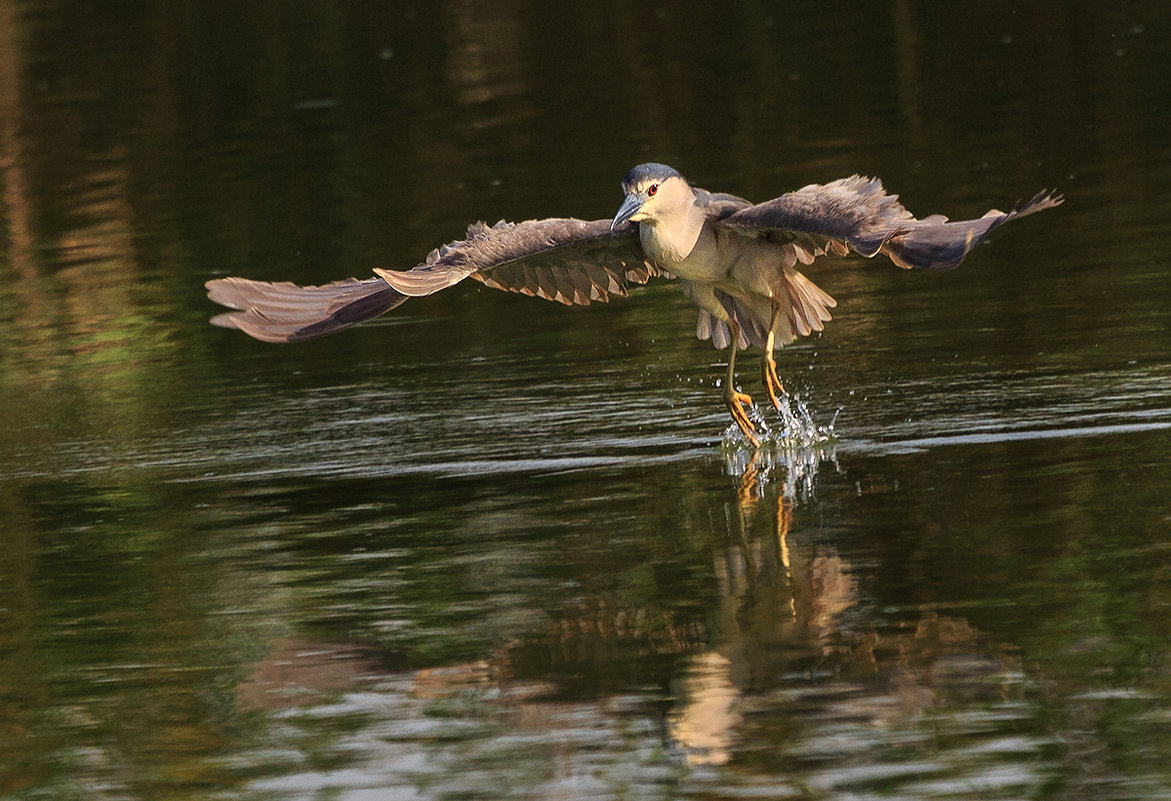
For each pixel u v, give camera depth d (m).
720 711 8.04
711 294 12.44
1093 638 8.51
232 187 24.08
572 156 23.97
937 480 11.44
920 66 27.23
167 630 9.65
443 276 10.53
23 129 28.12
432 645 9.14
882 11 31.47
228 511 12.11
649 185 11.43
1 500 12.80
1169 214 18.22
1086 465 11.41
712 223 11.70
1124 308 15.33
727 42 30.48
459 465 12.95
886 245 9.17
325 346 17.23
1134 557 9.52
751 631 8.98
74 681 8.95
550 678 8.59
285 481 12.84
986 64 26.81
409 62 30.94
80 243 21.97
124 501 12.57
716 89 27.19
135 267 20.72
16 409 15.60
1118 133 21.95
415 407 14.74
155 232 22.17
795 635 8.88
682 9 33.41
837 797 7.14
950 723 7.73
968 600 9.15
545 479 12.39
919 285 17.09
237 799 7.47
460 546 10.87
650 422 13.78
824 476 11.85
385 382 15.65
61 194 24.42
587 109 26.75
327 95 29.12
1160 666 8.14
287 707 8.46
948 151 22.09
